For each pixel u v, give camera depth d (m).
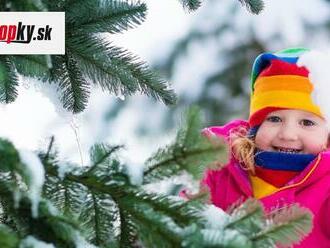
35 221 1.29
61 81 1.82
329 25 7.62
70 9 1.70
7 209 1.36
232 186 2.50
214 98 7.27
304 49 2.63
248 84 7.38
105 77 1.78
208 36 7.51
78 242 1.27
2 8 1.45
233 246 1.17
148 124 7.24
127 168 1.34
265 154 2.44
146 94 1.80
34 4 1.43
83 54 1.76
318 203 2.33
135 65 1.78
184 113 1.29
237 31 7.54
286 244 1.29
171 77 7.37
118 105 7.32
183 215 1.33
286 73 2.47
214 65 7.39
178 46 7.45
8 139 1.19
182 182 1.33
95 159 1.37
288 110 2.44
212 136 1.28
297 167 2.41
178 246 1.27
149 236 1.32
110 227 1.41
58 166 1.37
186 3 1.95
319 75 2.43
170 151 1.30
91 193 1.39
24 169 1.18
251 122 2.55
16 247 1.16
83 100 1.84
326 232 2.33
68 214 1.37
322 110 2.42
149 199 1.35
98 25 1.74
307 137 2.42
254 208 1.30
